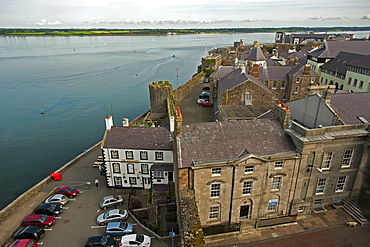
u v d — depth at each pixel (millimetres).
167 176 42156
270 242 29469
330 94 33250
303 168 30641
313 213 33219
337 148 30625
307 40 192500
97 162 52969
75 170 51281
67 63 194875
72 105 104688
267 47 199625
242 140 30953
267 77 72000
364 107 34781
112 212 36656
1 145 72562
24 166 62438
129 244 31047
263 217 32406
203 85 103750
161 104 78938
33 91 122375
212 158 29266
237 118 46750
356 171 32312
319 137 29500
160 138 44000
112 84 135000
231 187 29969
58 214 38312
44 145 72625
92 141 74938
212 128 31766
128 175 44344
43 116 93500
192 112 70375
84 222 36938
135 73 159875
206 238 29594
